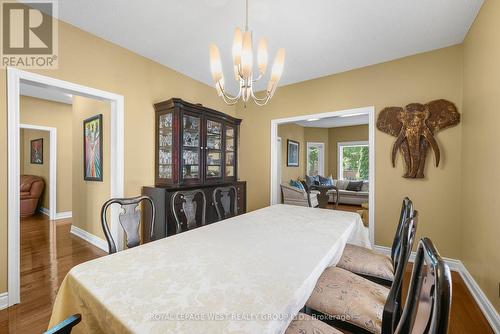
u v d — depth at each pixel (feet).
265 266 3.31
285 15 6.48
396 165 8.98
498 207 5.09
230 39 7.82
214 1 5.96
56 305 3.08
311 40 7.78
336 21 6.75
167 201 8.32
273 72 4.93
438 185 8.23
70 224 13.70
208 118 10.34
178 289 2.71
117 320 2.23
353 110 9.98
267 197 12.65
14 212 5.89
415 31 7.26
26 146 18.13
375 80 9.49
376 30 7.20
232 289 2.70
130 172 8.66
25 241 10.63
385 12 6.36
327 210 7.34
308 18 6.62
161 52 8.77
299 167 23.88
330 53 8.64
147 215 8.91
